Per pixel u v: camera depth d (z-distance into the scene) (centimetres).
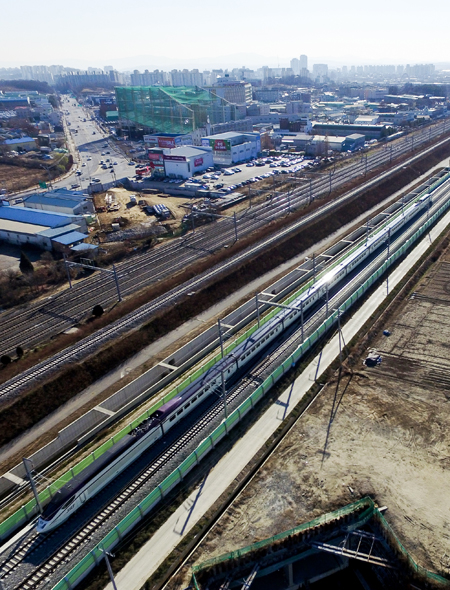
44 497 4481
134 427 5153
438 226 10531
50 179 17250
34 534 4144
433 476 4344
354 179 14225
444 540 3778
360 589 3762
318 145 18838
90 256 9794
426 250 9306
